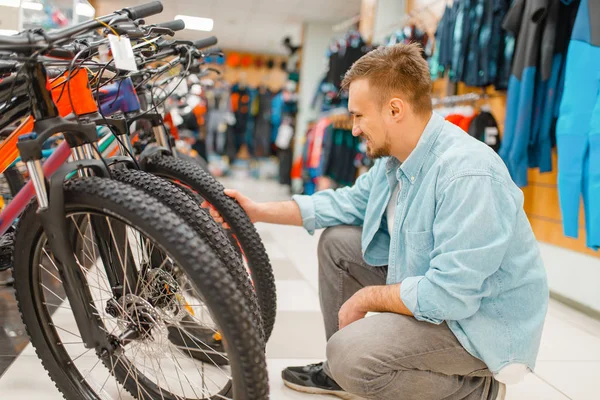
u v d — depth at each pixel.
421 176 1.20
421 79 1.16
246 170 11.05
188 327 1.30
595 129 2.11
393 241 1.25
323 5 7.16
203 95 4.84
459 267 1.04
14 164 2.04
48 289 1.46
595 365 1.87
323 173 6.03
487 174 1.08
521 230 1.14
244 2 7.29
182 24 1.47
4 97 1.07
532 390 1.64
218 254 1.10
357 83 1.20
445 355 1.13
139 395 1.26
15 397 1.40
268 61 12.25
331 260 1.50
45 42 0.90
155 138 1.69
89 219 1.10
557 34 2.54
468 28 3.23
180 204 1.13
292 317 2.16
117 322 1.15
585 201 2.24
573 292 2.66
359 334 1.16
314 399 1.46
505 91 3.25
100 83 1.32
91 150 1.11
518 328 1.12
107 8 7.96
